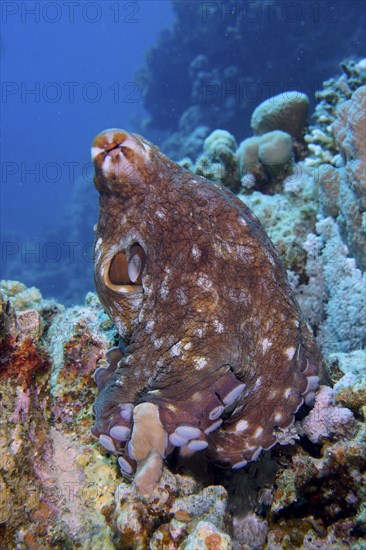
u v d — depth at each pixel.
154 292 2.01
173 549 1.85
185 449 2.19
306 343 2.39
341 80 6.27
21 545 1.97
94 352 2.74
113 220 2.08
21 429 2.10
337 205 4.85
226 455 2.13
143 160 1.96
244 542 2.27
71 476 2.30
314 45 16.23
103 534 2.07
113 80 75.19
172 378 1.95
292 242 4.95
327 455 2.24
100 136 1.91
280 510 2.29
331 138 5.71
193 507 1.95
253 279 2.06
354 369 3.16
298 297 4.71
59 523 2.09
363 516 2.09
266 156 5.82
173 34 21.16
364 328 4.06
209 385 1.91
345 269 4.45
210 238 1.99
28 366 2.21
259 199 5.73
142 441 1.88
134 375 2.06
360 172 3.98
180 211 2.00
